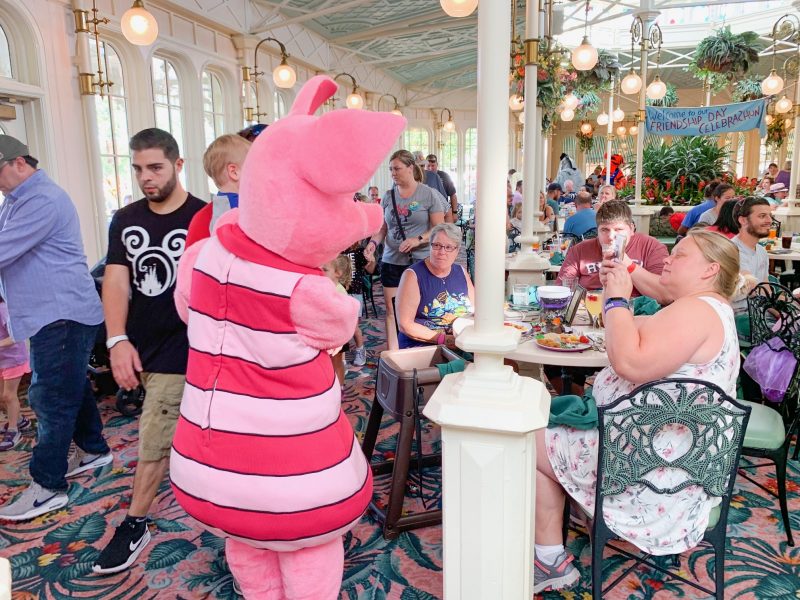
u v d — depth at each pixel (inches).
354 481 54.4
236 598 79.2
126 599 79.4
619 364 65.8
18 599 79.7
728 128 323.6
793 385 97.9
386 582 82.2
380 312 270.8
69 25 193.2
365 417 142.1
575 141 914.7
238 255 50.6
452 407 56.9
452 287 122.0
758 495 104.3
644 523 67.9
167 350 84.0
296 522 50.9
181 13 251.9
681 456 66.0
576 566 85.2
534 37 165.3
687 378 64.3
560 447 74.3
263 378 50.9
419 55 446.6
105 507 103.7
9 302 97.7
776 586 79.7
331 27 381.1
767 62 649.0
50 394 99.5
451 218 247.3
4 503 105.4
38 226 93.9
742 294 135.7
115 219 85.2
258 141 50.0
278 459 50.6
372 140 45.6
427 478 111.6
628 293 68.4
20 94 174.7
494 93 54.9
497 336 57.8
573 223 260.7
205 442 51.7
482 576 60.1
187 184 272.2
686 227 260.2
